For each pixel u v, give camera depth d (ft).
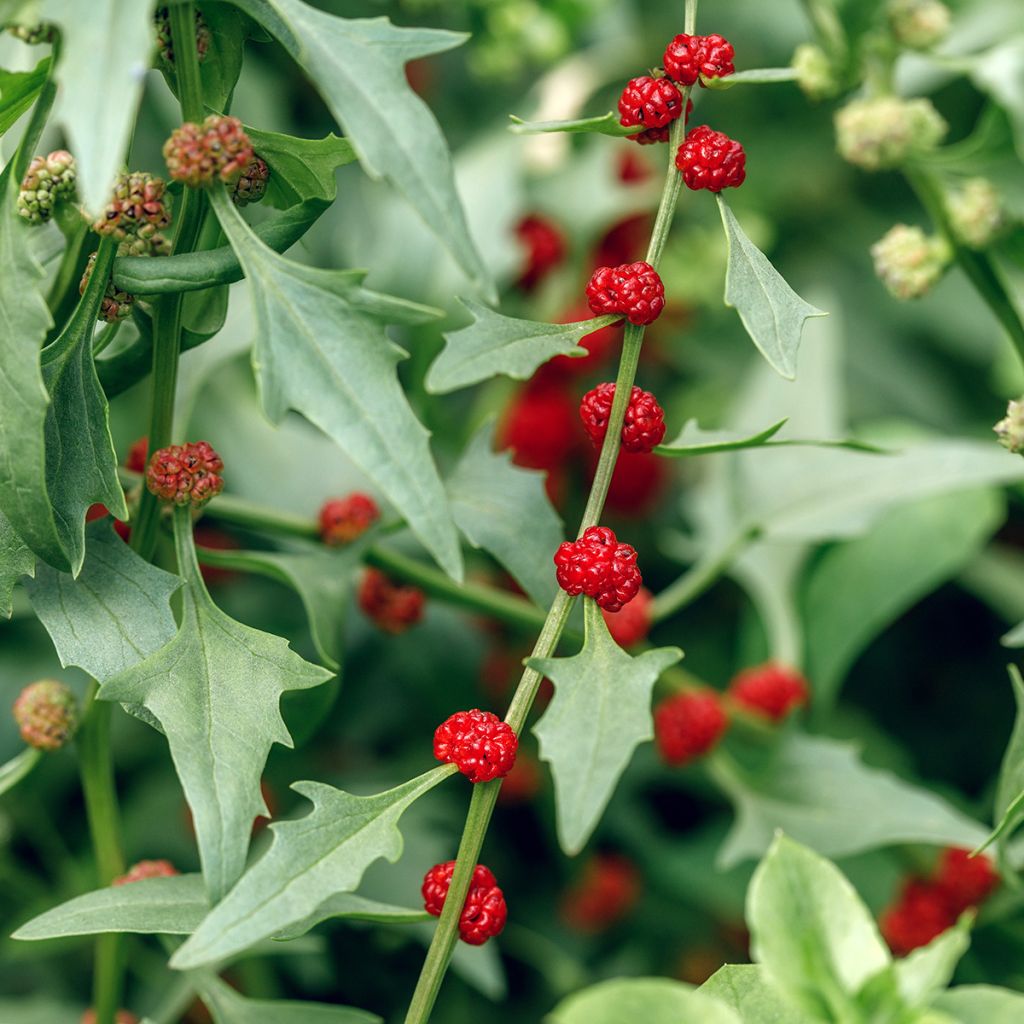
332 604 1.95
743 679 2.22
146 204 1.64
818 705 2.43
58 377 1.65
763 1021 1.59
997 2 2.59
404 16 2.80
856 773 2.08
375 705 2.44
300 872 1.59
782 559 2.47
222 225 1.61
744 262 1.63
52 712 1.80
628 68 3.01
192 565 1.68
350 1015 1.80
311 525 1.98
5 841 2.25
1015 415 1.78
